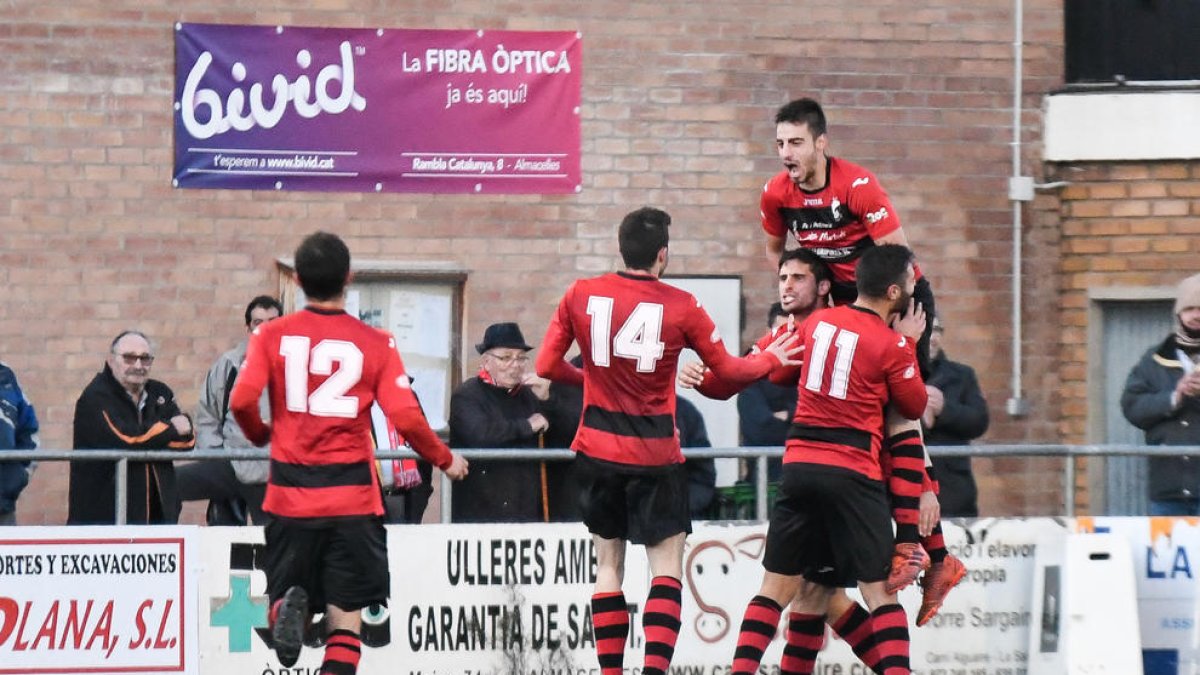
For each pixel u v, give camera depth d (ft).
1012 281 132.67
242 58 126.62
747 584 94.94
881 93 131.85
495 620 94.17
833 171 81.56
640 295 80.48
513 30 129.18
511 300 129.39
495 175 129.18
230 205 126.62
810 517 82.84
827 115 131.44
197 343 126.21
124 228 125.59
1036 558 96.17
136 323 125.70
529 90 129.39
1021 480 114.52
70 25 124.98
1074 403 133.28
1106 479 96.43
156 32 125.80
